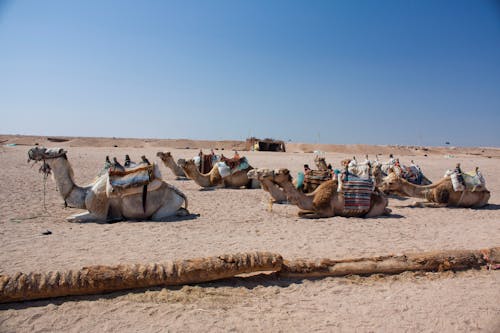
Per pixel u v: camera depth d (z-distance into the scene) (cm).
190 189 1672
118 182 970
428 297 559
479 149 8444
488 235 928
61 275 523
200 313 491
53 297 518
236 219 1052
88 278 523
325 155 4944
